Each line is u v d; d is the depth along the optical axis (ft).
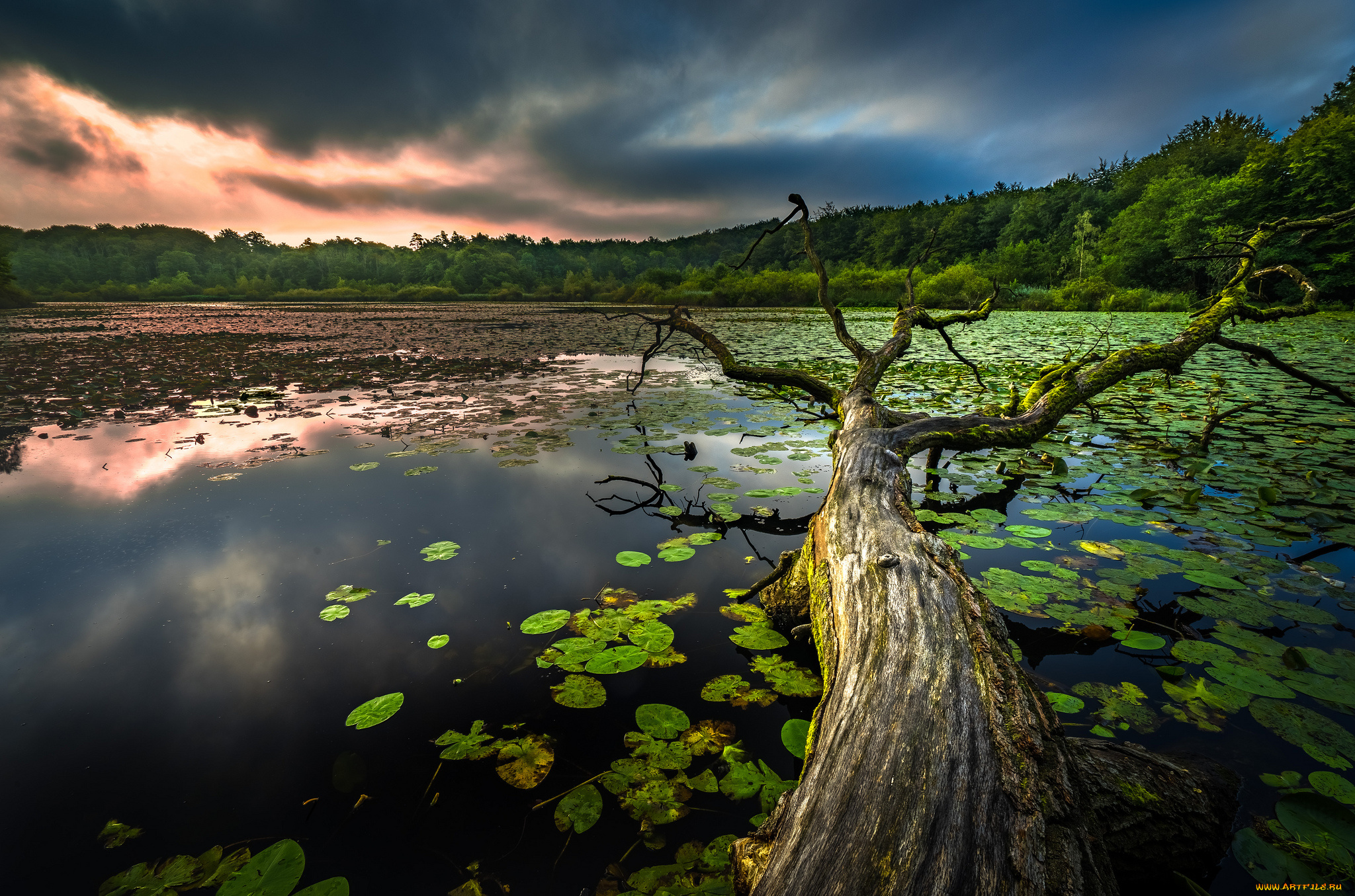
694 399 20.44
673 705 5.24
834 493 7.80
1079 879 2.68
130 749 4.70
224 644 6.13
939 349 33.94
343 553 8.28
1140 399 19.19
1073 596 6.77
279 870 3.53
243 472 11.81
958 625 4.36
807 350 34.65
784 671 5.67
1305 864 3.46
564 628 6.39
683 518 9.73
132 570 7.71
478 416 17.28
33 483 11.08
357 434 14.89
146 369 27.45
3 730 4.89
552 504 10.27
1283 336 36.60
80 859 3.68
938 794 3.07
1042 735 3.42
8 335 47.98
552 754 4.62
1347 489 10.17
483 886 3.51
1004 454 13.34
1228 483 10.61
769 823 3.51
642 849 3.76
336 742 4.77
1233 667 5.32
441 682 5.54
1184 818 3.65
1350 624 6.16
